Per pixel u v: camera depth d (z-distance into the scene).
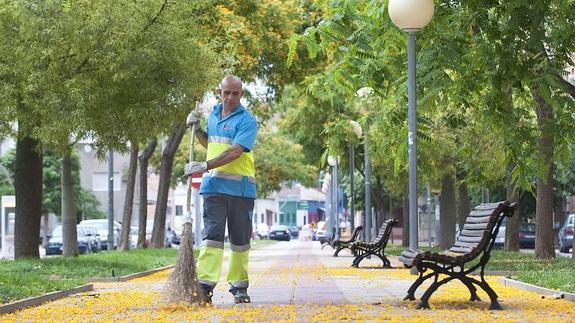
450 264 11.24
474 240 11.52
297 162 68.06
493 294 11.20
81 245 47.94
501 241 47.69
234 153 11.51
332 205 68.56
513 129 15.44
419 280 12.14
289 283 16.97
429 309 11.05
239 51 29.78
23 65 20.81
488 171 23.94
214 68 22.88
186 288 11.12
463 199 37.75
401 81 15.72
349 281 17.42
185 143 63.50
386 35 15.62
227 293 14.30
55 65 20.70
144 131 22.12
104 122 21.77
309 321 9.45
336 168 50.41
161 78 22.09
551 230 25.41
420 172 22.88
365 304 11.71
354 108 31.33
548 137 15.48
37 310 11.85
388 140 19.11
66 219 28.81
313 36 14.95
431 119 16.83
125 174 83.81
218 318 9.88
